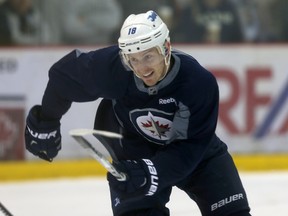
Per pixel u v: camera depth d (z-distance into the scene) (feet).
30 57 67.10
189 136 31.60
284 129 70.79
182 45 69.46
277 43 70.44
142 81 31.14
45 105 33.94
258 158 68.85
